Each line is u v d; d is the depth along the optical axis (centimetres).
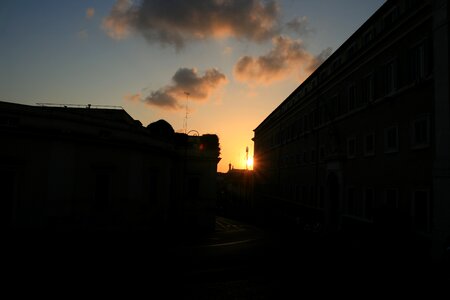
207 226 3306
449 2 1398
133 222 2234
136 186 2284
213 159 3409
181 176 3316
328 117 2867
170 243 2359
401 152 1761
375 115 2058
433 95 1511
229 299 1027
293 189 3956
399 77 1802
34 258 1586
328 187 2816
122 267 1486
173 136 3472
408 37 1728
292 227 3566
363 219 2125
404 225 1548
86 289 1111
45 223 1775
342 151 2558
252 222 4453
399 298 994
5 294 1041
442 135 1405
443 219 1365
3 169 1677
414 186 1628
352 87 2430
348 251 1833
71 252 1767
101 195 2069
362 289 1104
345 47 2709
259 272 1393
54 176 1823
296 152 3866
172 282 1225
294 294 1066
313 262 1605
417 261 1495
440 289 1088
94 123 2016
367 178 2134
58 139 1848
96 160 2036
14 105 1798
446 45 1400
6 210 1683
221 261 1655
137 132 2311
